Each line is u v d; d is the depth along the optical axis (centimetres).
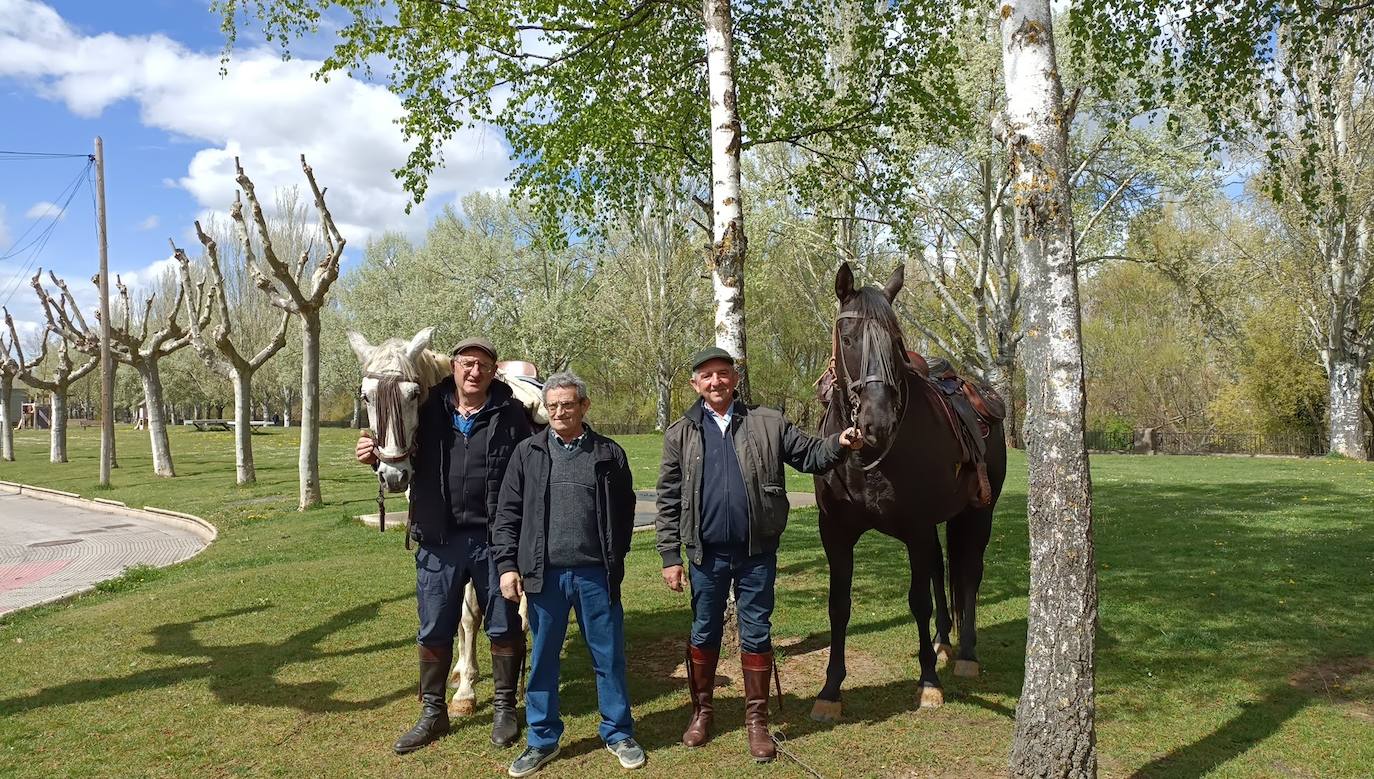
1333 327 2431
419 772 377
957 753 386
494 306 4112
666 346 3769
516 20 789
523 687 473
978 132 1895
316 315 1452
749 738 389
